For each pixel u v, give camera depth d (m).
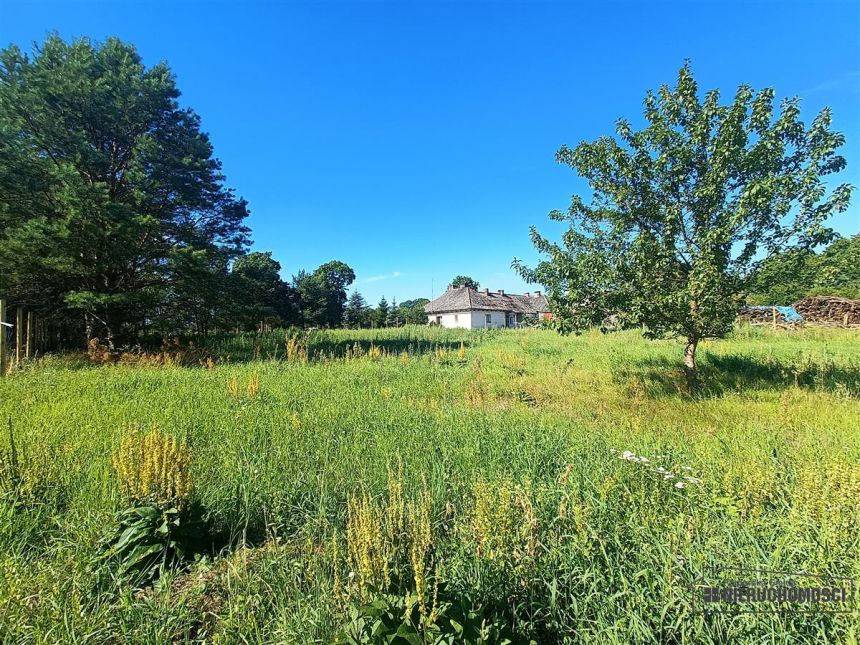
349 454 4.46
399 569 2.29
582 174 7.92
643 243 7.08
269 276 41.00
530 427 5.45
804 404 6.63
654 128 7.39
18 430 4.85
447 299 51.84
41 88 12.95
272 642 2.09
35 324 13.35
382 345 17.39
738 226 6.99
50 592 2.29
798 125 6.88
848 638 1.85
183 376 9.19
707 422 5.93
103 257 13.28
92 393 7.11
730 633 1.99
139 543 2.75
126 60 14.72
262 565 2.72
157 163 14.27
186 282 14.94
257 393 7.28
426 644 1.78
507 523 2.57
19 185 12.39
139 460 3.12
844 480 3.03
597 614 2.17
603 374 9.51
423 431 5.28
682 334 7.83
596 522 2.88
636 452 4.34
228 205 17.28
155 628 2.16
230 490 3.55
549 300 8.27
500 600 2.26
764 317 23.88
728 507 2.88
